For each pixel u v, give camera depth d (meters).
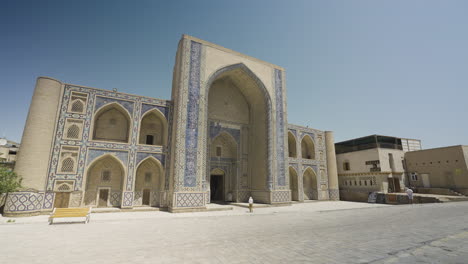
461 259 3.36
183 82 12.82
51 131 10.27
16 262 3.57
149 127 13.60
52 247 4.44
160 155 12.48
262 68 16.48
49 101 10.28
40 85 10.19
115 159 11.42
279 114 16.52
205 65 13.83
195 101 12.98
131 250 4.22
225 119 16.59
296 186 18.38
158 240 5.04
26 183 9.28
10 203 8.95
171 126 13.06
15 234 5.69
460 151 17.23
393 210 10.62
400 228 5.95
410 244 4.25
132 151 11.80
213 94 16.44
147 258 3.74
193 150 12.34
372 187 18.91
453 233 5.13
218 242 4.82
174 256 3.83
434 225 6.23
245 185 16.52
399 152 20.28
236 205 14.45
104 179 11.93
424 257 3.47
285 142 16.28
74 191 10.35
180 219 8.59
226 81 17.17
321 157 20.25
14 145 19.14
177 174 11.59
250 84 16.59
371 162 19.19
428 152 19.11
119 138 12.56
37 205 9.41
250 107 17.84
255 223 7.55
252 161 16.80
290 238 5.08
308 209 12.53
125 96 12.19
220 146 16.56
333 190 19.81
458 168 17.23
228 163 16.66
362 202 18.41
